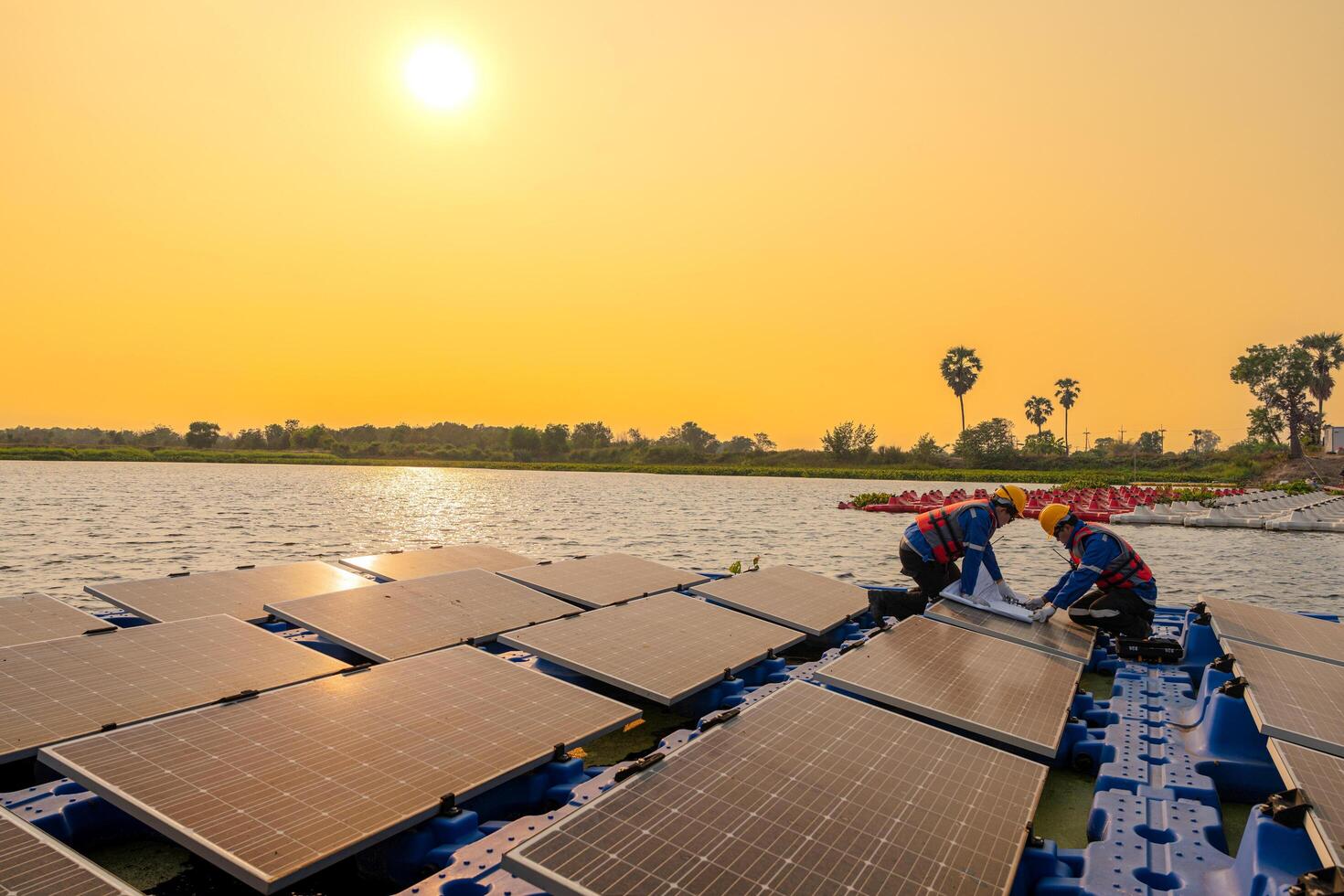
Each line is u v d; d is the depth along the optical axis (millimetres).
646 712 7352
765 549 30547
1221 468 129625
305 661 6461
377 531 35125
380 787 4246
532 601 8844
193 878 4469
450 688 5629
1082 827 5039
